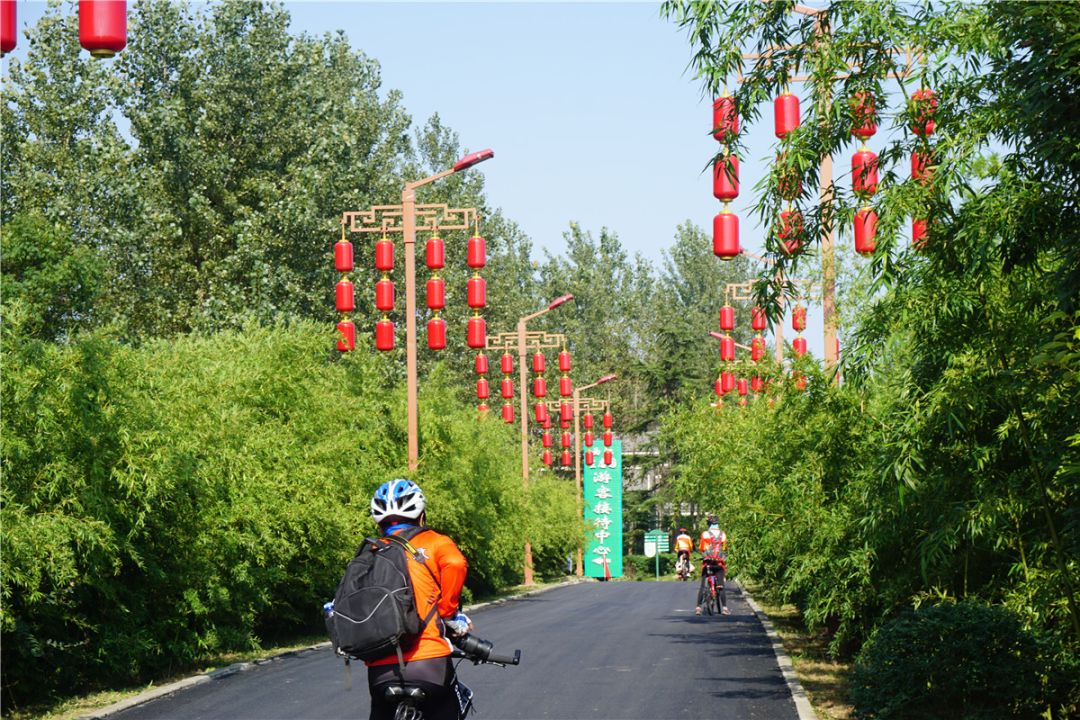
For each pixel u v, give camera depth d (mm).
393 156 70812
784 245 14352
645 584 61125
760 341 21391
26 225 27516
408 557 8258
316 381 28906
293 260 42031
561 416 68375
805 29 13961
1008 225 11320
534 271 107500
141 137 41219
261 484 22797
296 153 43844
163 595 20344
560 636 26359
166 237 41094
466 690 8648
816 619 19438
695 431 40125
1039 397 12203
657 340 105625
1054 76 10430
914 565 16516
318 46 44781
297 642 26359
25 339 16922
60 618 17625
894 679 13648
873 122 13906
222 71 42312
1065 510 12375
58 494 16812
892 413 14930
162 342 25094
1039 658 13383
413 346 34344
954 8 12734
